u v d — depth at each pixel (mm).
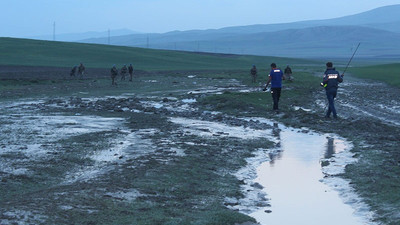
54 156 14047
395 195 10398
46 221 7785
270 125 22391
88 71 77000
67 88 44281
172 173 12320
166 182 11445
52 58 114062
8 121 22281
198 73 78750
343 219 9266
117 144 16516
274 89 26984
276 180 12320
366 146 16844
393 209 9539
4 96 35625
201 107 29297
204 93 38312
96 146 15992
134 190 10492
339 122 22844
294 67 125375
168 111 27156
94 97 35781
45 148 15336
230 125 22250
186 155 14797
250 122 23016
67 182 11266
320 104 32094
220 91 41031
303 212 9734
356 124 21453
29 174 11789
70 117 24172
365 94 41719
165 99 32969
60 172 12242
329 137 19125
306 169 13570
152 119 23672
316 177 12648
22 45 133250
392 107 31516
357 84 56250
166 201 9961
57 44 145250
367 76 71812
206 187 11344
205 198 10453
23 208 8359
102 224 8047
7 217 7738
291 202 10414
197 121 23453
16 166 12578
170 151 15375
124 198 9781
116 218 8430
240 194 10922
